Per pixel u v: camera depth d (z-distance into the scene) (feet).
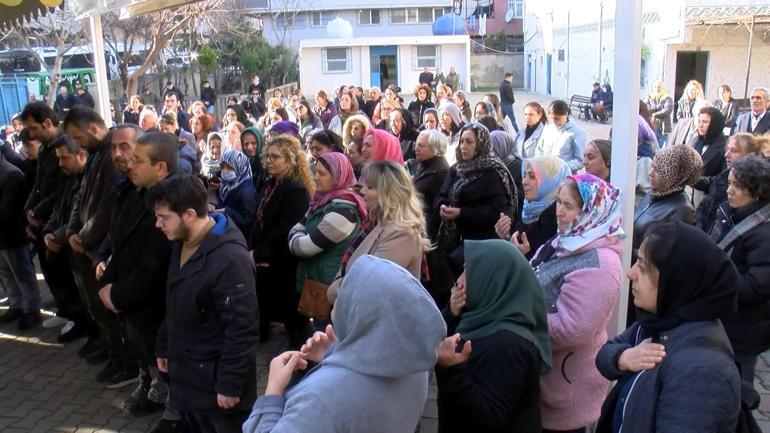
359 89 51.29
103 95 20.34
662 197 11.76
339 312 5.16
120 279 11.11
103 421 12.66
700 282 5.67
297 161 14.19
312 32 129.49
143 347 12.48
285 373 5.63
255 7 95.45
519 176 16.89
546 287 8.48
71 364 15.43
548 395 8.29
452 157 22.06
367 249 10.20
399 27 131.13
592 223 8.38
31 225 16.51
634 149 10.05
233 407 9.13
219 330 9.12
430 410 12.63
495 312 6.94
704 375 5.33
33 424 12.60
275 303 14.51
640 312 6.14
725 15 56.80
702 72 65.31
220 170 16.72
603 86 77.36
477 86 136.77
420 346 4.91
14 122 32.42
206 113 27.22
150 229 10.65
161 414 12.80
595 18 81.82
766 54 63.82
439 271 12.12
